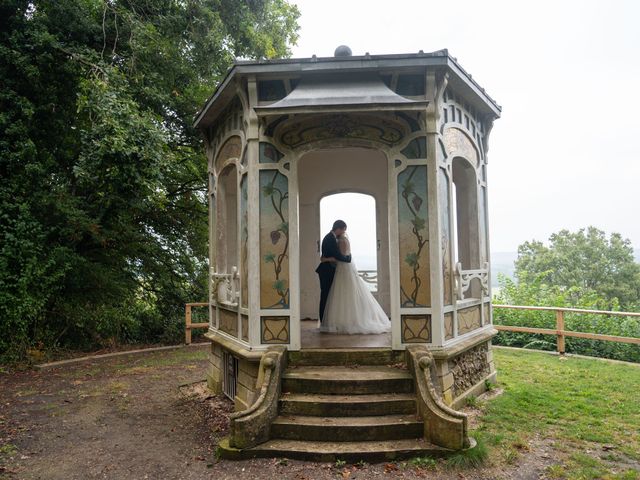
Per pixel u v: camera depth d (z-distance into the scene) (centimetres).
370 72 569
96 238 1077
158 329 1327
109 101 891
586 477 433
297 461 463
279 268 591
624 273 3397
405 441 483
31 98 1012
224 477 439
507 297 1359
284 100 528
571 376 818
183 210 1373
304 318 938
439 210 583
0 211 936
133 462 482
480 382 700
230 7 1278
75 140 1070
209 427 587
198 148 1298
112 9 1061
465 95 687
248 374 593
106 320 1134
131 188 961
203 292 1409
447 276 608
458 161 708
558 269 3588
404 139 588
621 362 945
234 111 680
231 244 810
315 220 944
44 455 505
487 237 781
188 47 1224
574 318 1101
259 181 599
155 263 1306
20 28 995
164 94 1118
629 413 612
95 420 623
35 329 1030
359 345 611
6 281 943
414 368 529
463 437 464
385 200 912
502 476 435
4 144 948
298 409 515
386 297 902
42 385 816
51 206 1004
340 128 590
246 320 611
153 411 662
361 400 514
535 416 599
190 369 950
